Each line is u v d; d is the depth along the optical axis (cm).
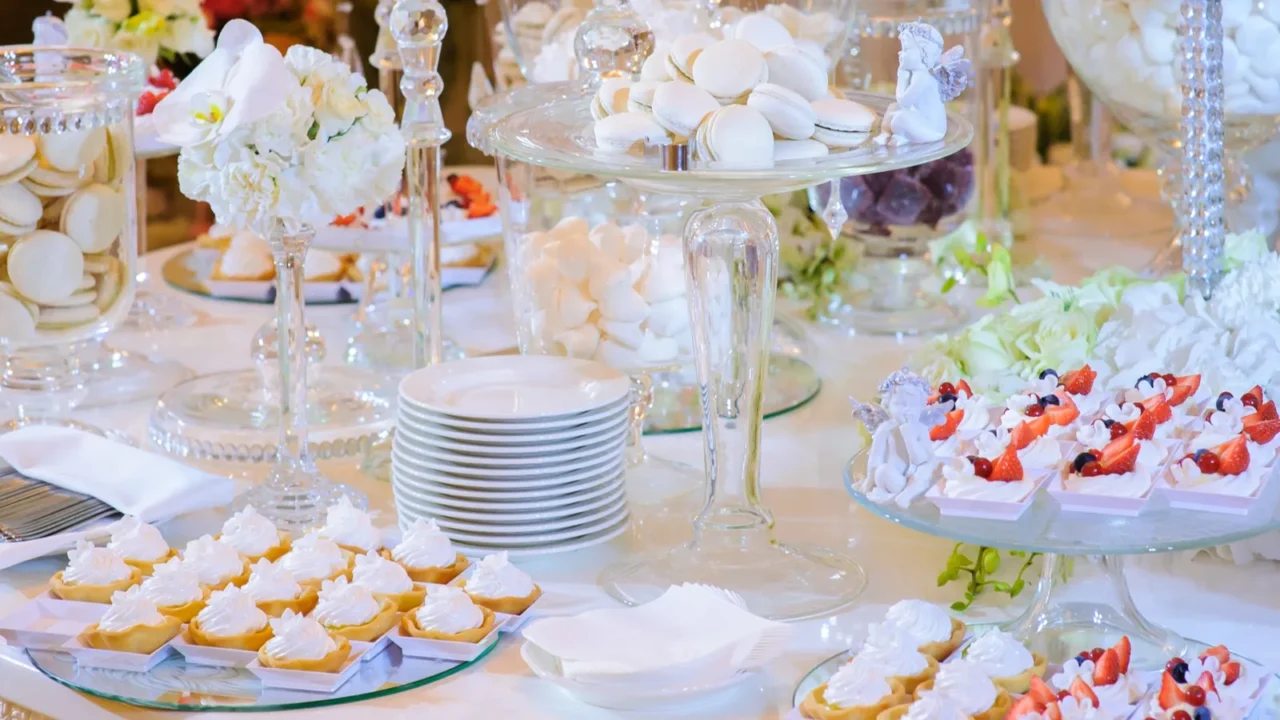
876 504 129
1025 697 113
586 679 125
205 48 242
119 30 238
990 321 170
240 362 217
